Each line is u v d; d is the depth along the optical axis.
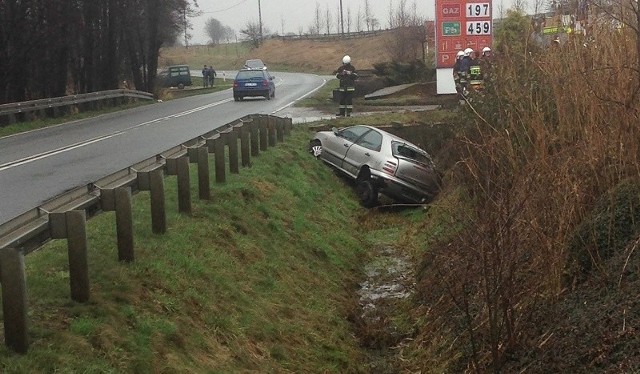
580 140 7.57
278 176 13.20
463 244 6.96
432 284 8.59
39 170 12.84
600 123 7.36
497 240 6.32
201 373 5.62
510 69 9.45
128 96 33.69
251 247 8.85
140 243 7.25
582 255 6.87
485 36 25.72
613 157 7.16
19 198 10.25
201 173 9.54
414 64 34.09
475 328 6.93
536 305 6.65
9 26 27.86
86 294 5.63
